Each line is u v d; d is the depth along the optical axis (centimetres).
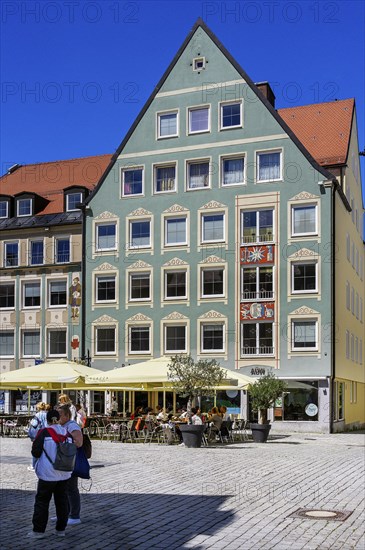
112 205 4966
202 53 4834
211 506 1357
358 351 5466
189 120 4825
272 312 4494
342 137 5028
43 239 5262
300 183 4516
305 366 4391
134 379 3067
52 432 1079
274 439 3550
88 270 4991
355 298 5366
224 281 4634
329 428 4288
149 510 1308
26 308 5212
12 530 1122
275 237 4538
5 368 5231
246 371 4509
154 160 4884
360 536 1090
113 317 4888
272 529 1139
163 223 4819
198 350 4644
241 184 4644
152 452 2578
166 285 4781
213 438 3148
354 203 5391
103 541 1041
